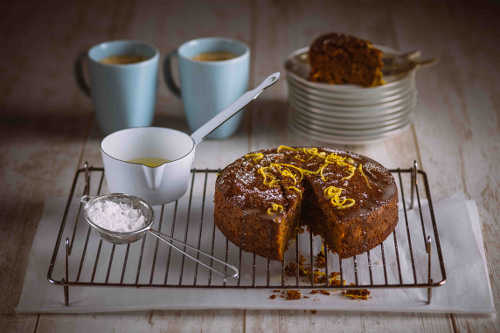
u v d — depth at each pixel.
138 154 1.00
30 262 0.92
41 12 1.50
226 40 1.17
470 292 0.89
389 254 0.94
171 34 1.42
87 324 0.87
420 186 1.08
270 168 0.96
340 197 0.92
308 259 0.94
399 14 1.49
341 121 1.11
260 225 0.90
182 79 1.14
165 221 0.99
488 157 1.14
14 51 1.38
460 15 1.49
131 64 1.11
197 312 0.89
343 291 0.89
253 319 0.88
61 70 1.34
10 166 1.11
